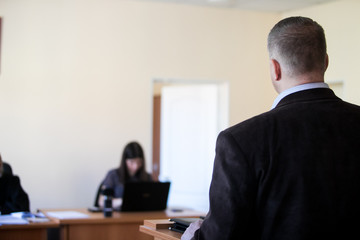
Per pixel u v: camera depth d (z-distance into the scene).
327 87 1.26
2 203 3.63
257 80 5.84
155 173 6.82
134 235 3.69
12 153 5.09
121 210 3.87
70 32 5.31
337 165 1.15
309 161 1.15
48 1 5.25
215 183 1.20
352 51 4.79
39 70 5.20
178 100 6.25
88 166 5.30
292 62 1.24
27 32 5.18
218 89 5.94
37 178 5.14
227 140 1.20
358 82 4.73
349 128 1.19
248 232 1.19
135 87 5.49
